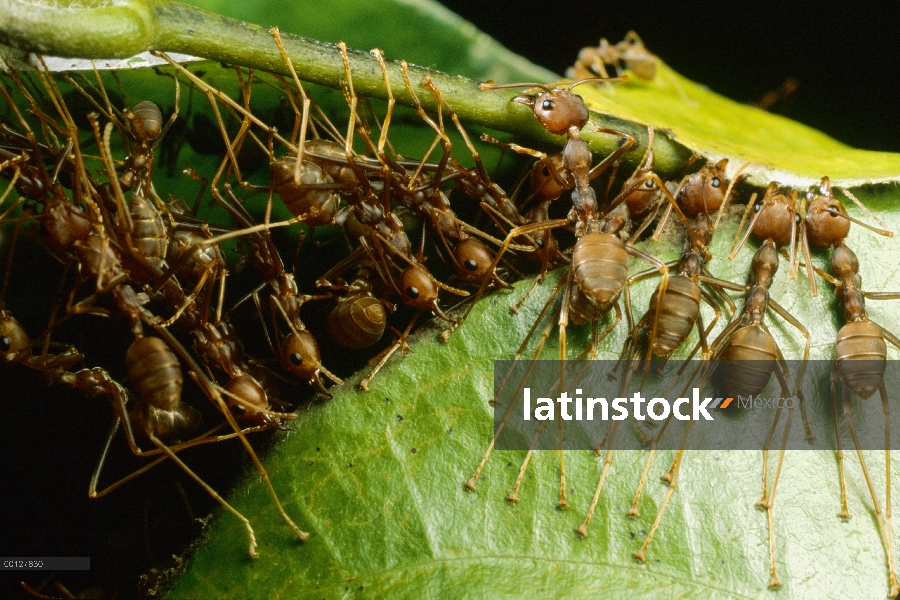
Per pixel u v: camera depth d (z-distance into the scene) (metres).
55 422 0.11
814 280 0.11
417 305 0.11
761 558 0.11
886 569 0.11
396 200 0.12
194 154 0.11
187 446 0.11
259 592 0.11
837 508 0.11
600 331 0.11
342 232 0.12
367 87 0.11
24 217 0.11
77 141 0.11
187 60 0.11
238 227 0.11
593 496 0.11
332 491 0.11
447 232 0.12
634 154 0.11
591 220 0.11
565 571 0.11
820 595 0.11
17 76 0.11
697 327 0.11
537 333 0.11
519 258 0.12
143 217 0.11
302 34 0.12
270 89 0.11
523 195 0.12
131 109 0.11
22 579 0.11
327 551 0.11
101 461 0.11
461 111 0.11
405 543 0.11
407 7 0.12
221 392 0.11
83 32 0.11
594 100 0.12
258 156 0.11
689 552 0.11
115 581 0.11
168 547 0.11
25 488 0.11
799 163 0.12
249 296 0.11
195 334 0.11
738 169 0.11
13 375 0.11
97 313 0.11
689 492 0.11
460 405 0.11
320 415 0.11
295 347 0.11
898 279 0.11
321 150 0.11
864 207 0.11
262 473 0.11
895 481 0.11
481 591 0.11
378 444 0.11
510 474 0.11
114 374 0.11
